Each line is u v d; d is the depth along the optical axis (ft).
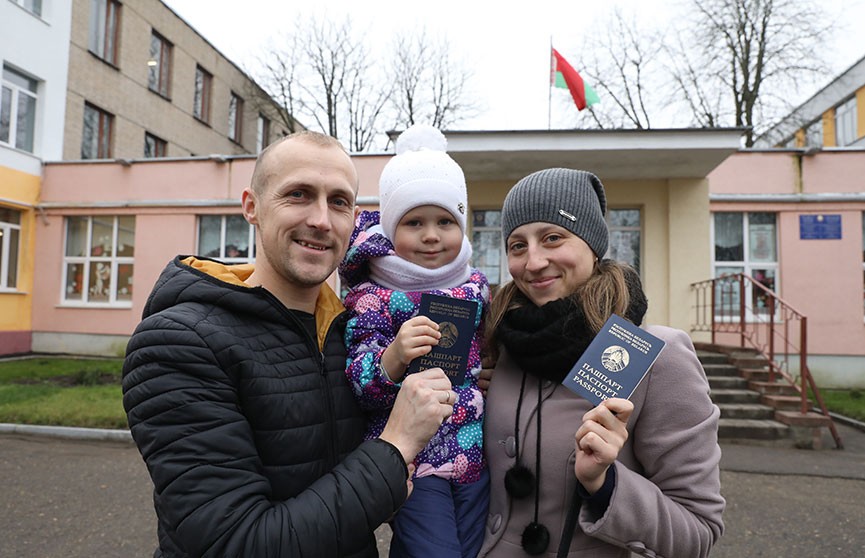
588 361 4.29
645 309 5.11
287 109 82.58
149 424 3.62
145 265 41.32
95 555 11.53
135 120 56.85
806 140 67.41
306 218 4.28
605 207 5.69
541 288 5.13
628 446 4.75
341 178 4.41
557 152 27.66
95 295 42.98
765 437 21.35
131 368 3.81
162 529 3.84
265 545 3.38
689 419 4.48
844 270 33.83
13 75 43.19
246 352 3.96
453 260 6.22
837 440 20.93
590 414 4.10
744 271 34.88
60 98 46.80
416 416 4.04
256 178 4.50
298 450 4.06
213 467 3.53
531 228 5.12
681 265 31.81
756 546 12.40
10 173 41.39
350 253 6.20
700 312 31.55
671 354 4.66
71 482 15.88
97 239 43.27
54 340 42.45
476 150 27.58
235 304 4.10
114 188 42.34
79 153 49.34
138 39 57.47
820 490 16.15
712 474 4.42
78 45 49.44
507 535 4.85
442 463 5.13
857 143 65.26
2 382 29.32
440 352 4.72
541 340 4.77
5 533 12.48
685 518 4.23
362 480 3.72
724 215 35.42
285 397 4.08
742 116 60.49
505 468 5.02
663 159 28.48
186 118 64.80
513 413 5.08
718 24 59.67
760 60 59.00
